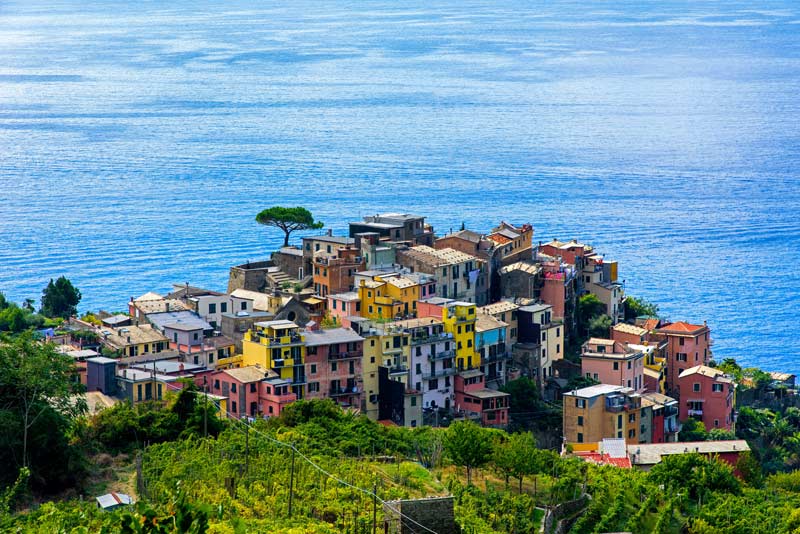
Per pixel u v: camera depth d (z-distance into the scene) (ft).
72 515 653.71
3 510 631.56
